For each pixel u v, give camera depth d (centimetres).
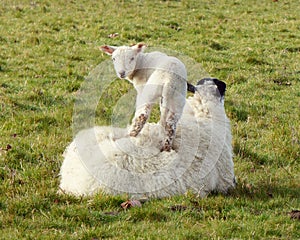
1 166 1586
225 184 1451
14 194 1367
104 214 1234
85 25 3650
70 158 1366
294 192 1436
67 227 1189
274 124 2058
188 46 3231
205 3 4634
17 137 1816
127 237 1134
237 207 1310
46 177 1496
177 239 1129
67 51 3022
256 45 3322
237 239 1145
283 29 3731
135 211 1235
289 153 1773
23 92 2333
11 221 1205
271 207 1332
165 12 4200
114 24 3712
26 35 3347
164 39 3409
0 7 4112
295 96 2445
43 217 1225
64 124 1962
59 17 3838
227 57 3036
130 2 4525
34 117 2011
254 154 1748
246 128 2012
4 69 2672
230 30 3691
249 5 4619
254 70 2825
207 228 1188
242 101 2330
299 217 1270
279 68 2880
